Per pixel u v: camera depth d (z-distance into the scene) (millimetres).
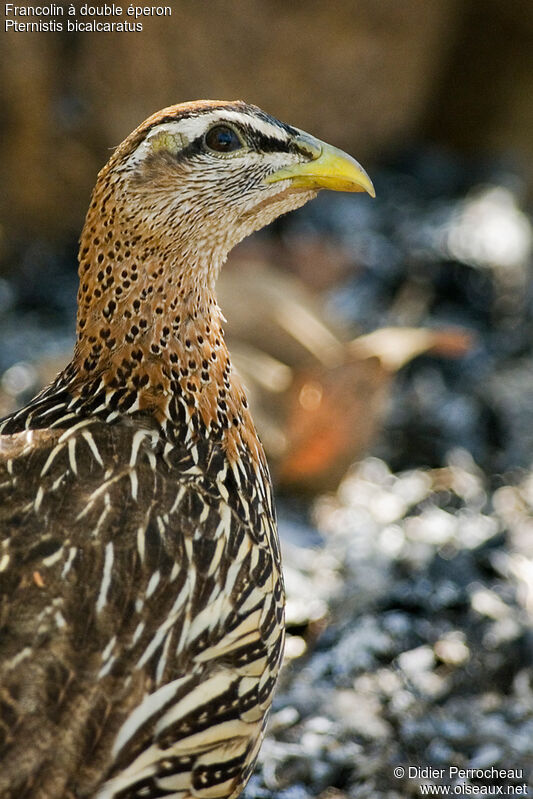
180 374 6141
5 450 5660
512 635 9758
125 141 6137
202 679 5371
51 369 12258
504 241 16109
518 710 9031
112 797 4992
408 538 11219
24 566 5145
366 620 9844
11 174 15398
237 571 5625
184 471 5840
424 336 11344
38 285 15133
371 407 11258
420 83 18422
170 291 6125
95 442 5715
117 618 5148
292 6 16406
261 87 16750
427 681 9273
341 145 17828
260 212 6605
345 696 8969
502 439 13312
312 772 8156
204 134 6168
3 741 4758
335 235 16109
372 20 17141
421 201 17250
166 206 6082
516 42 18781
